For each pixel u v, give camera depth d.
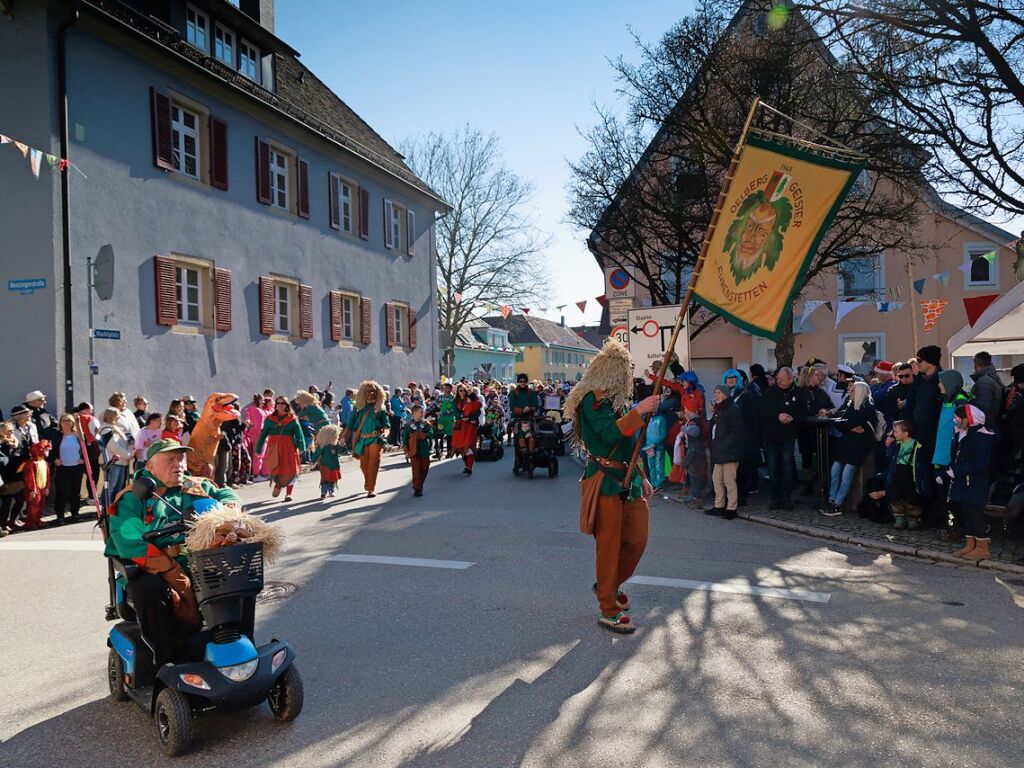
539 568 7.59
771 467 10.48
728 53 15.72
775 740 3.91
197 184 17.56
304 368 21.70
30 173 13.94
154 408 16.08
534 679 4.76
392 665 5.05
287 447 12.75
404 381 27.94
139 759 3.88
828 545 8.51
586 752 3.81
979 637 5.40
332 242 23.34
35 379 13.92
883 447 10.01
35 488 10.98
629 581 7.03
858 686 4.57
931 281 24.58
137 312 15.69
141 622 4.18
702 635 5.53
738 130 15.75
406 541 9.02
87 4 14.23
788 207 5.37
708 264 5.51
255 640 5.60
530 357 75.38
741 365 25.52
